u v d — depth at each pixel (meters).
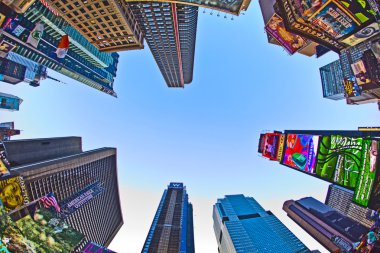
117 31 97.44
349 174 54.09
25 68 179.00
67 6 80.38
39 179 128.38
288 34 97.31
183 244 196.75
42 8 130.38
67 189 153.62
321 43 72.38
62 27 156.62
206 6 95.06
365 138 52.59
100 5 79.62
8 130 165.00
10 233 50.34
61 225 71.88
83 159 172.50
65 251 65.50
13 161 154.75
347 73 104.12
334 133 67.25
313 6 56.75
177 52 169.12
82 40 185.50
